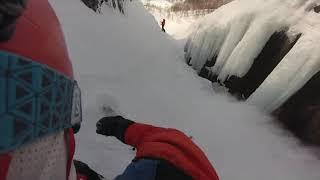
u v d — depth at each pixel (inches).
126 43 319.0
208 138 245.1
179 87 352.2
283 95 301.0
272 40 346.6
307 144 259.3
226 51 400.8
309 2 348.2
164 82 331.3
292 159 233.6
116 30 319.0
